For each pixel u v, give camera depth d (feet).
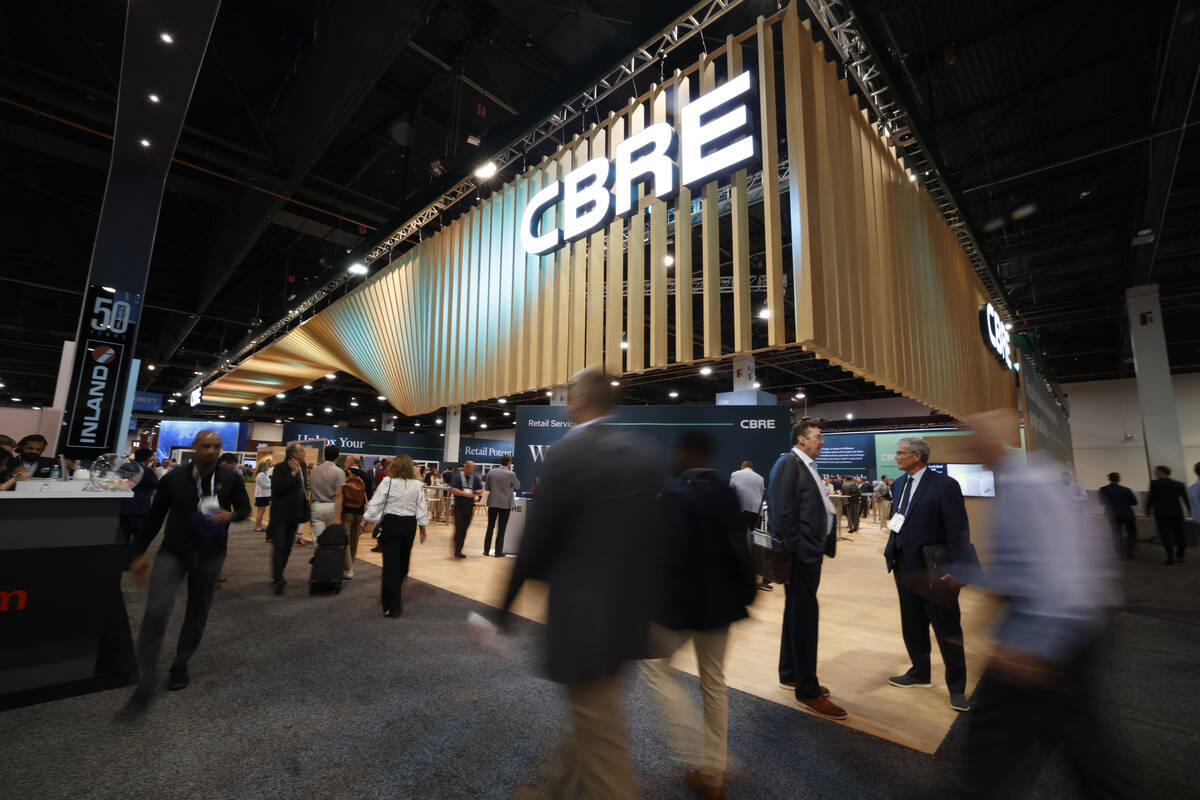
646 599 3.96
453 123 23.66
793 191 13.24
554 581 3.96
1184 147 26.94
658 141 16.02
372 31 18.43
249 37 24.29
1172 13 18.39
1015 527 4.74
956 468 32.12
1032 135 27.91
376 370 30.07
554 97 17.60
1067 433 53.52
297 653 10.32
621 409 23.89
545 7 20.42
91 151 26.61
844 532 38.73
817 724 7.72
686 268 15.28
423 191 23.38
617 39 15.92
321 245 40.73
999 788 4.24
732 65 14.80
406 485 13.30
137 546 8.54
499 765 6.47
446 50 23.04
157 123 14.69
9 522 8.39
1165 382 35.94
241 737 7.11
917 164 18.60
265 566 19.15
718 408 23.02
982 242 23.94
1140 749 7.23
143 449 18.29
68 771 6.24
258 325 42.27
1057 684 4.24
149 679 8.16
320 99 22.56
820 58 14.60
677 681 9.18
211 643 10.81
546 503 3.97
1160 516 24.45
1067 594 4.41
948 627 8.43
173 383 78.95
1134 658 11.13
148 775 6.19
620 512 4.06
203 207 37.35
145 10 11.43
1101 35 21.99
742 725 7.66
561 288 18.43
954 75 24.31
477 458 57.36
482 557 22.86
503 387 20.49
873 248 15.81
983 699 4.54
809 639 8.25
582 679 3.69
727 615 5.89
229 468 9.68
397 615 12.90
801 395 68.54
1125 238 34.78
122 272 16.15
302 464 15.90
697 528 5.98
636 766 6.50
